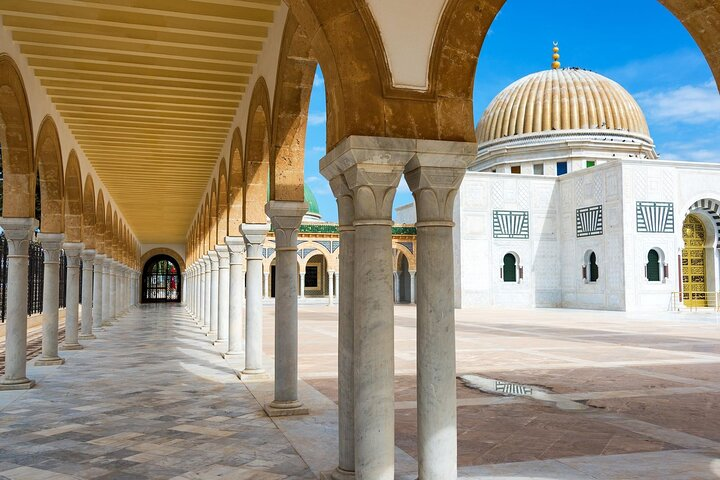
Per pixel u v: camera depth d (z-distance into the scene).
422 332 3.76
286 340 6.27
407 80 3.79
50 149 9.60
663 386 7.90
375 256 3.70
